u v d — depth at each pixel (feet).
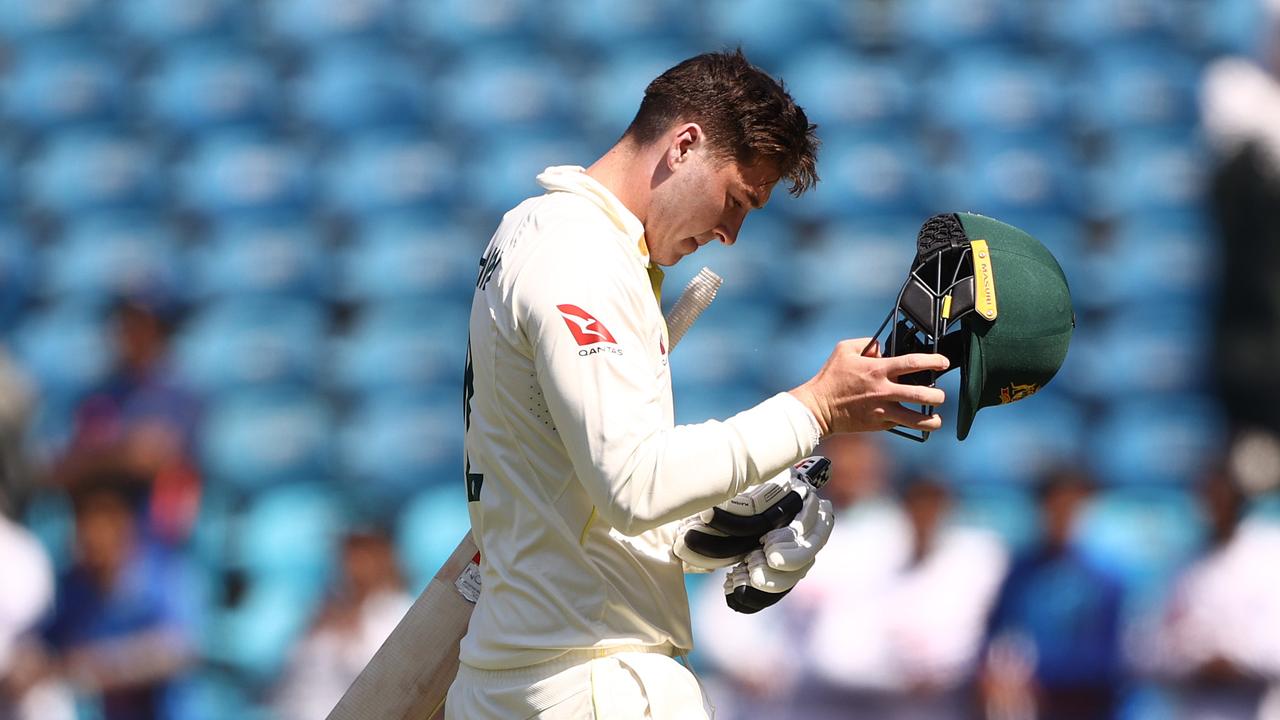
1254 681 67.87
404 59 132.87
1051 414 97.19
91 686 69.82
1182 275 110.32
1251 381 99.55
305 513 88.63
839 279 110.32
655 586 27.04
